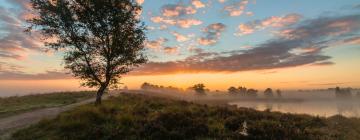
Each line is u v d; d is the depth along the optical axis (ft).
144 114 61.46
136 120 50.60
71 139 41.14
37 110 83.46
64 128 46.24
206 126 48.34
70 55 89.15
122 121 49.52
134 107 72.02
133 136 42.24
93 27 88.17
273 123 54.03
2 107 93.91
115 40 89.92
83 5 86.58
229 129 49.83
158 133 42.83
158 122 48.67
